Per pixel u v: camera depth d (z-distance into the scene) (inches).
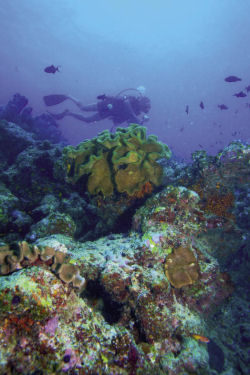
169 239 123.3
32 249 79.5
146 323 93.1
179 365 94.4
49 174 223.6
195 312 121.5
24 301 65.9
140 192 175.5
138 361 81.0
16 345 59.7
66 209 186.7
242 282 178.5
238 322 143.1
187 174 187.2
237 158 163.5
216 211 155.7
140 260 115.4
